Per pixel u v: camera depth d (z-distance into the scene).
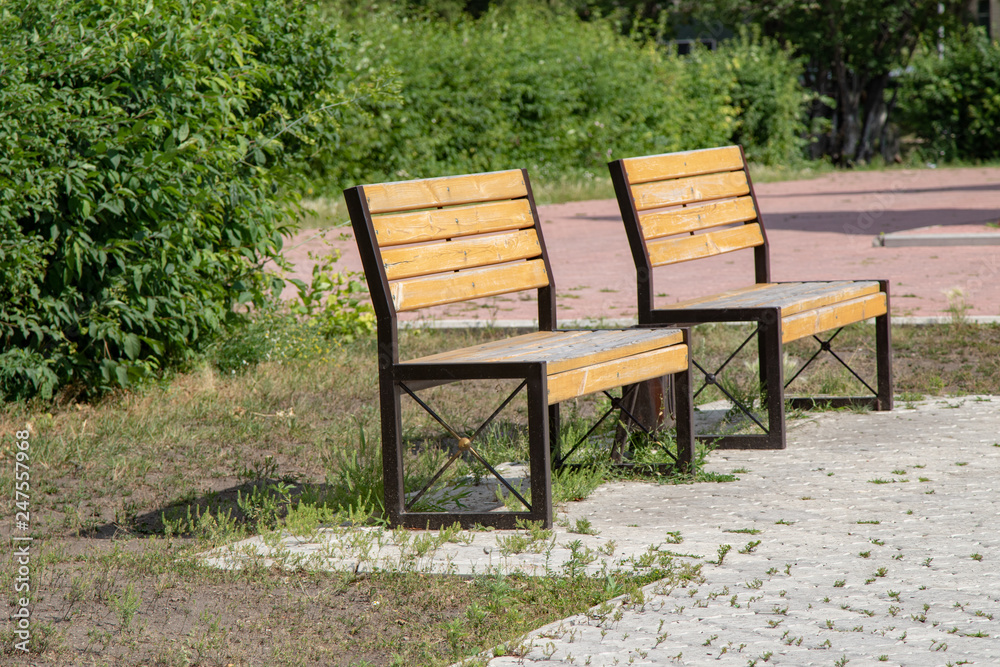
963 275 12.31
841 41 40.47
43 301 6.79
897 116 42.44
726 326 9.38
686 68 31.52
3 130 6.57
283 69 9.06
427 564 4.22
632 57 28.39
